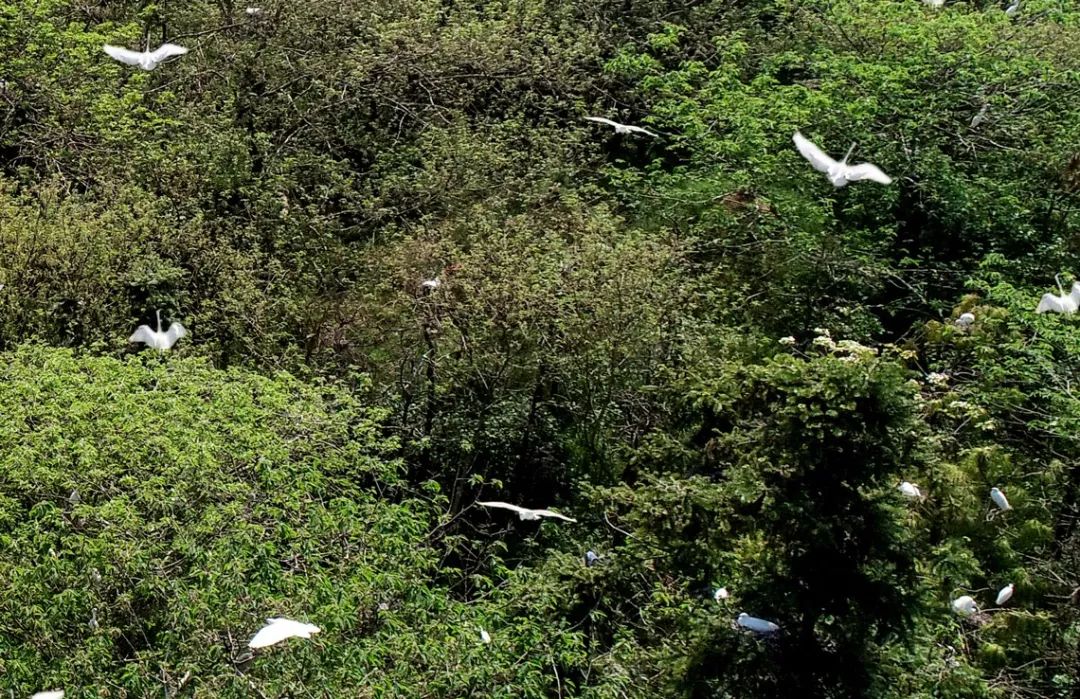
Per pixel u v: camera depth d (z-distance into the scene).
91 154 16.17
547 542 13.26
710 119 19.00
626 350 13.71
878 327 16.58
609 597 10.65
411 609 9.45
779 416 8.33
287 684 8.12
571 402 14.16
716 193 17.36
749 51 21.16
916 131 18.56
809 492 8.32
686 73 19.47
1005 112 18.89
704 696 8.51
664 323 13.91
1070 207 18.33
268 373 13.68
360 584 9.28
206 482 9.74
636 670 9.70
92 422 10.40
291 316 14.68
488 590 12.05
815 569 8.36
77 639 8.56
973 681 9.63
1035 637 10.97
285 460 10.55
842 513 8.32
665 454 10.43
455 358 14.05
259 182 16.47
